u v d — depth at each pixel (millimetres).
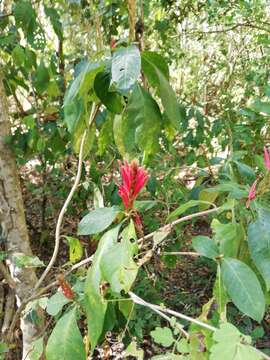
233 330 710
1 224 1874
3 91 1794
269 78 3861
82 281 1216
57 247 1479
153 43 4059
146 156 1173
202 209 1383
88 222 1032
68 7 2145
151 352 2666
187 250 3428
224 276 892
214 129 3027
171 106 1057
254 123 2688
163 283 3295
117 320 1463
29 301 1488
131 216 954
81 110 1169
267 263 894
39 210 3904
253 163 2037
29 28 1976
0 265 1796
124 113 1052
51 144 2537
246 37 5086
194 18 4805
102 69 1010
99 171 2379
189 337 918
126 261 884
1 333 1986
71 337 994
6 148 1783
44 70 2121
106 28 2537
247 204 959
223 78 4945
